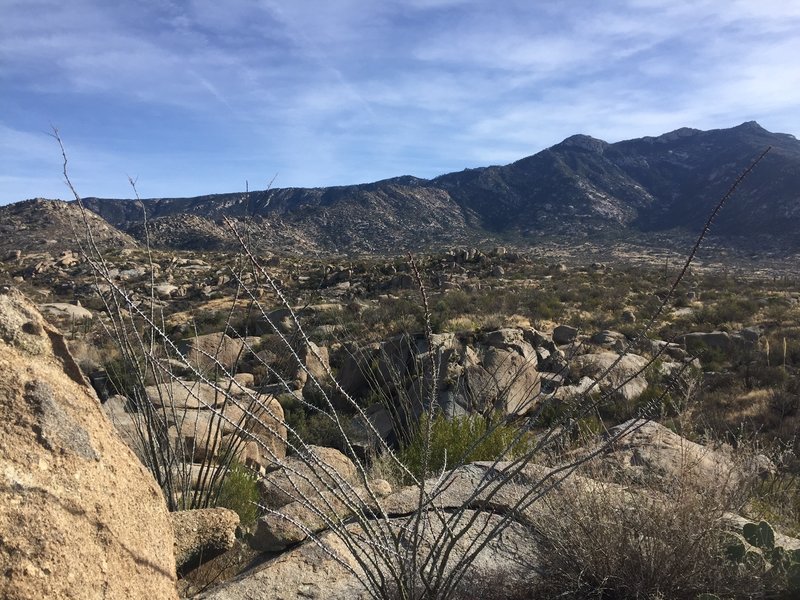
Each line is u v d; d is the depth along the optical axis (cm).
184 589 360
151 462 423
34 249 7775
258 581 309
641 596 277
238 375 1428
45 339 253
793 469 507
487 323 2480
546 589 291
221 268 6191
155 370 420
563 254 13862
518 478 381
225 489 483
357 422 1144
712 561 285
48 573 182
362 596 294
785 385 1390
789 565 282
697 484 319
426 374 566
